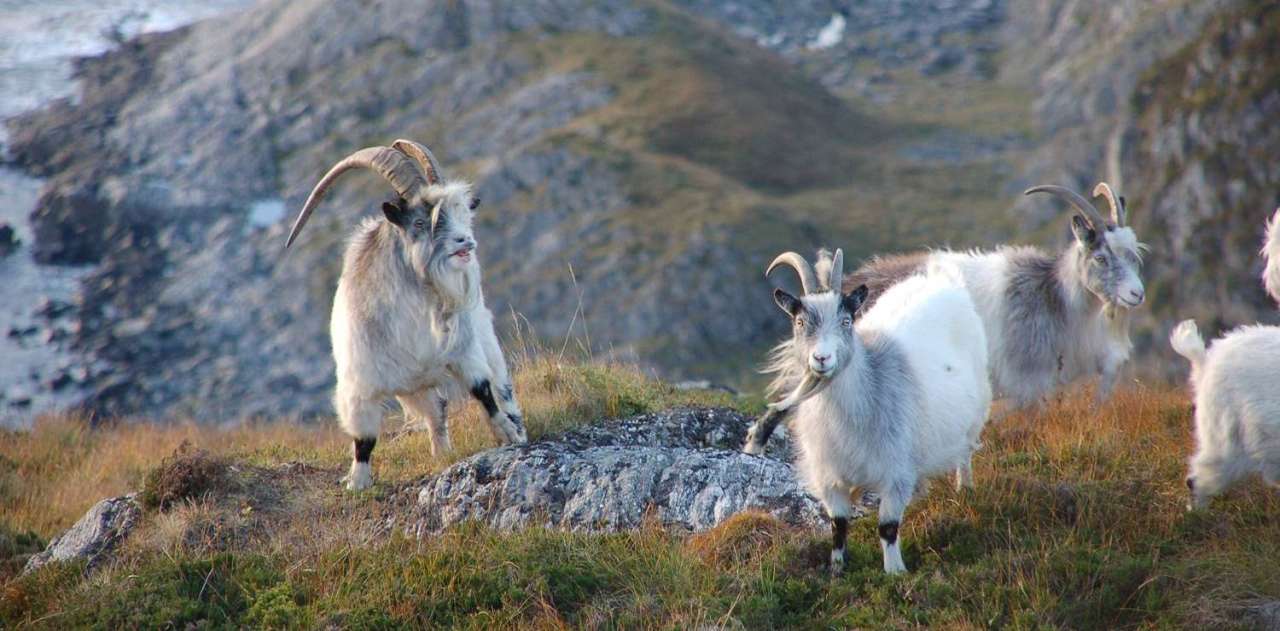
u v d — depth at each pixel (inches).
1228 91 3440.0
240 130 4234.7
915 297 366.0
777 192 3961.6
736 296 3115.2
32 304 3390.7
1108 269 468.1
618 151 3809.1
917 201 3959.2
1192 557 323.6
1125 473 383.2
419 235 389.4
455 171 3863.2
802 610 324.5
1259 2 3651.6
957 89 5231.3
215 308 3336.6
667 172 3708.2
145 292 3459.6
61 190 3902.6
